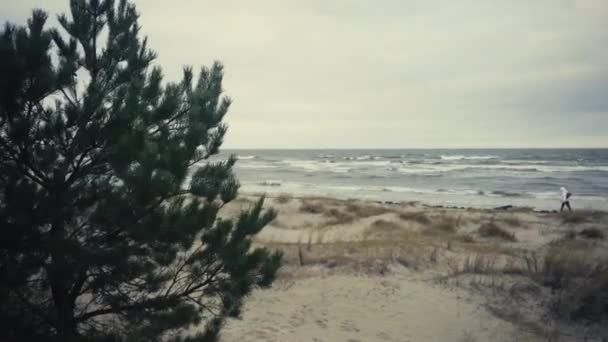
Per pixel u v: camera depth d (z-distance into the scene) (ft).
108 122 9.78
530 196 98.63
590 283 23.30
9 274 8.52
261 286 11.81
